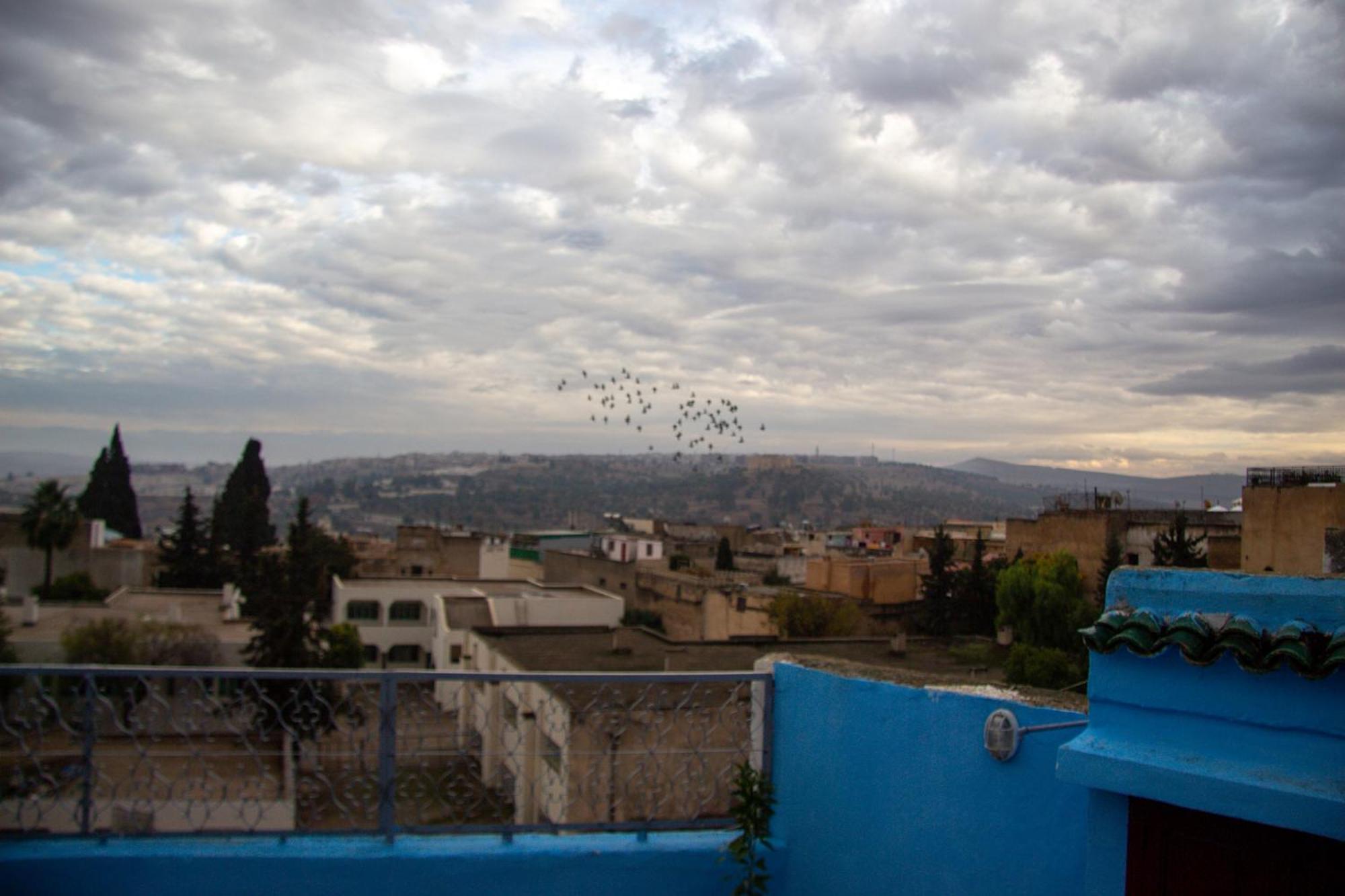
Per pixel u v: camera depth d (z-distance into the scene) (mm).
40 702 4090
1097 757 3012
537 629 28906
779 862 4281
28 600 31875
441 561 62562
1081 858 3336
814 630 31984
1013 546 31547
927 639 27359
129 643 29062
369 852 3996
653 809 4430
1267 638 2822
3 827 4004
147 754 4234
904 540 60656
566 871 4090
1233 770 2787
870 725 4035
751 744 4504
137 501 75938
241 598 39406
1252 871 2855
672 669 21969
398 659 44375
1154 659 3041
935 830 3756
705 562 54219
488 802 4539
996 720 3549
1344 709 2688
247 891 3941
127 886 3902
